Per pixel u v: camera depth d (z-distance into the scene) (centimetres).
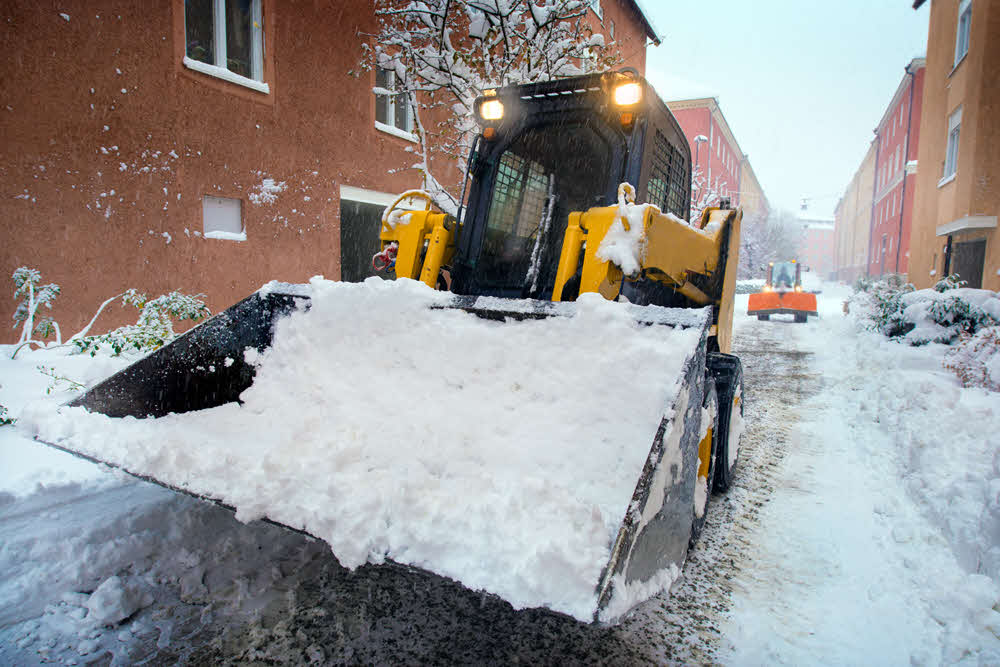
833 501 324
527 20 617
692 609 223
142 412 262
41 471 299
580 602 136
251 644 195
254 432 250
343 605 218
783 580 244
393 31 648
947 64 1408
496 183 340
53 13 508
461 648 198
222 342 288
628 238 250
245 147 689
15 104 489
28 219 502
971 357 534
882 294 1037
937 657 190
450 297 260
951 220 1262
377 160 889
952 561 244
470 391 237
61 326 529
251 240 704
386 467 211
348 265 876
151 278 597
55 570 227
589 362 217
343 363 271
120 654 188
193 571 233
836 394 612
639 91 296
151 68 583
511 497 167
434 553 158
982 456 307
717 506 318
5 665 181
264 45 707
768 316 1486
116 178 561
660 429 178
